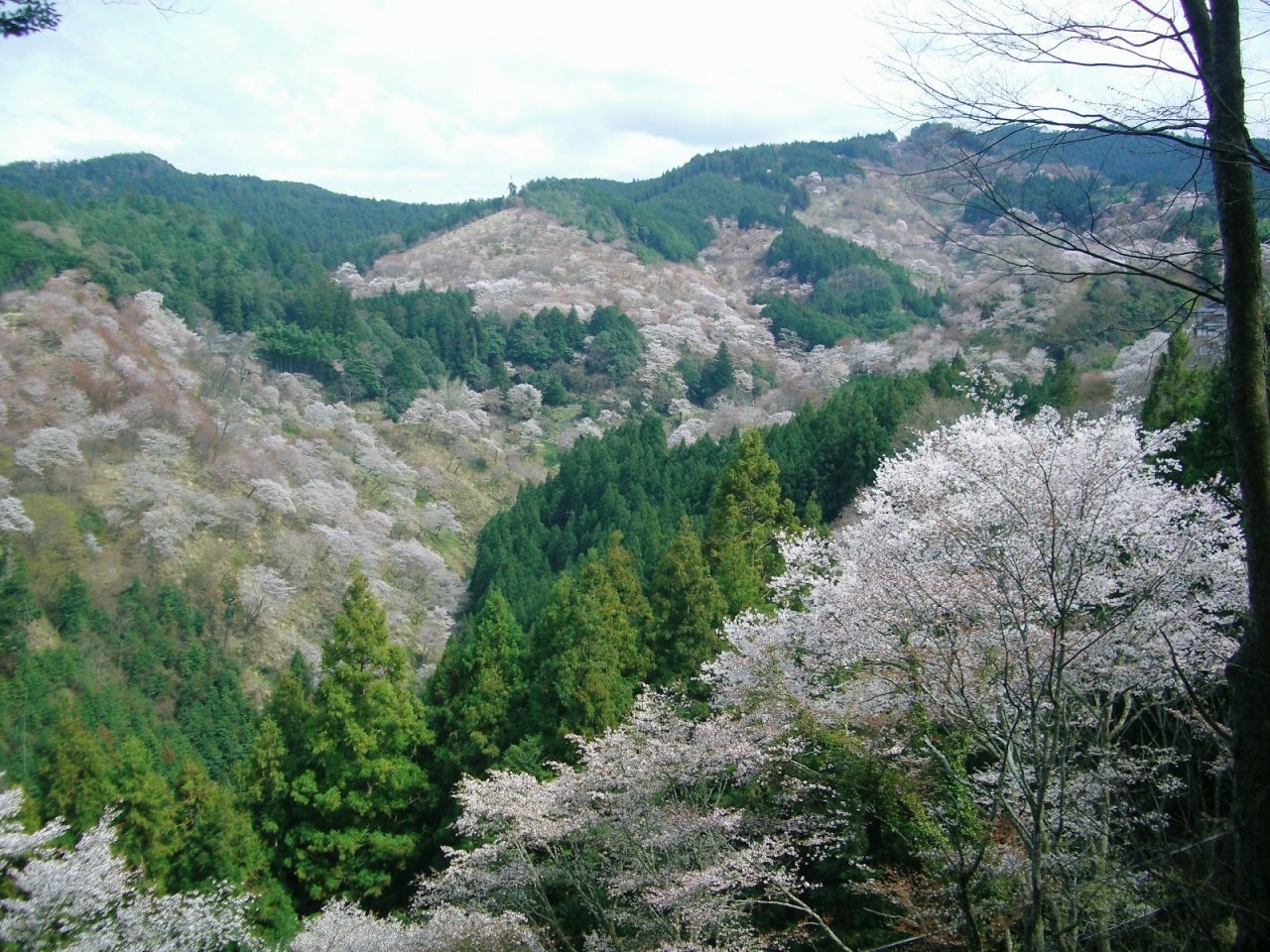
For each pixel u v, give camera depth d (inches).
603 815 440.1
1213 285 204.2
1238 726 203.3
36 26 221.5
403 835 687.7
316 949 549.3
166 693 1354.6
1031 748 328.2
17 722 1130.7
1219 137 183.2
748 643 479.2
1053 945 332.5
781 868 403.5
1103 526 339.3
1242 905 197.9
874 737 390.3
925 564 363.6
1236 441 205.6
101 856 543.5
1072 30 186.7
